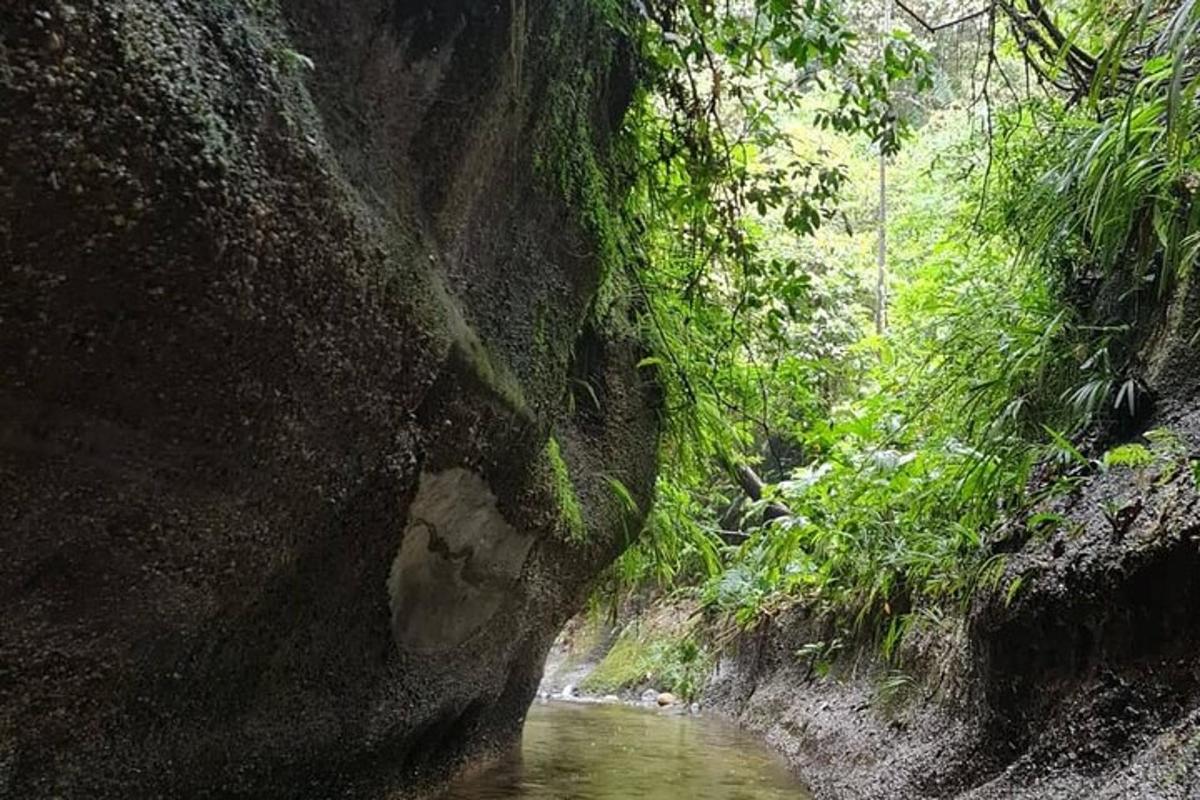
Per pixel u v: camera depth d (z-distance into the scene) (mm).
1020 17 3484
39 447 1328
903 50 3490
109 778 1773
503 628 3314
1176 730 2156
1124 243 3002
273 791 2273
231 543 1750
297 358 1622
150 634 1711
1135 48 3109
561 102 2738
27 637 1497
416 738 3035
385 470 2082
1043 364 3449
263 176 1424
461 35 2062
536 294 2797
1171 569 2312
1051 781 2551
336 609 2281
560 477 3070
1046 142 3623
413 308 1938
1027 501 3314
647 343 3941
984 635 3084
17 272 1154
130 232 1227
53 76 1086
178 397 1442
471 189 2273
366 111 1873
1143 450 2602
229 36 1412
